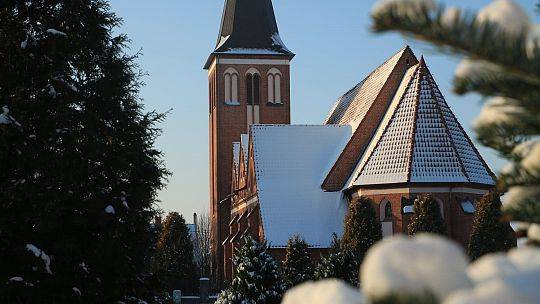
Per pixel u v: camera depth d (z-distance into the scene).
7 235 30.50
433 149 64.00
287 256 58.28
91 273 32.78
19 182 30.28
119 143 37.62
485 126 3.63
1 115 29.92
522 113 3.30
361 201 59.81
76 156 32.28
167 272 39.06
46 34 33.28
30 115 31.86
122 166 36.03
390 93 73.25
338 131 78.44
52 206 30.53
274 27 98.19
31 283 30.19
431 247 2.36
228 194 95.94
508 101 3.31
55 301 30.86
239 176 87.50
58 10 35.75
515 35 2.95
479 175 64.06
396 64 73.38
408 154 63.91
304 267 57.62
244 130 96.12
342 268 43.41
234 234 87.19
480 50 2.91
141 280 37.22
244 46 96.81
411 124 65.44
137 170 37.59
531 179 3.48
